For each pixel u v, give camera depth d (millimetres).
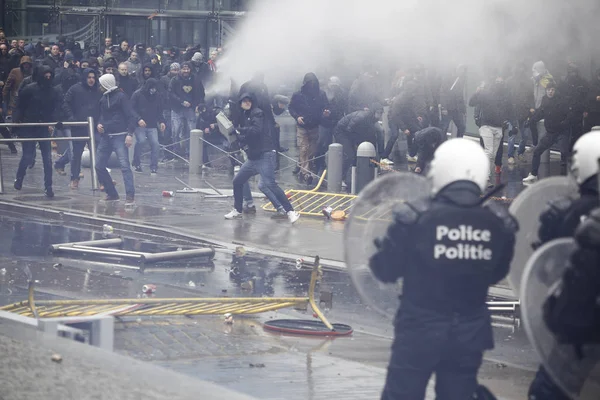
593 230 4824
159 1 36688
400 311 5523
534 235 6082
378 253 5508
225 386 7641
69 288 11484
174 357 8539
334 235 15969
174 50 31672
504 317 10969
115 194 19141
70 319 7859
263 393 7477
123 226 16578
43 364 6758
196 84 25734
